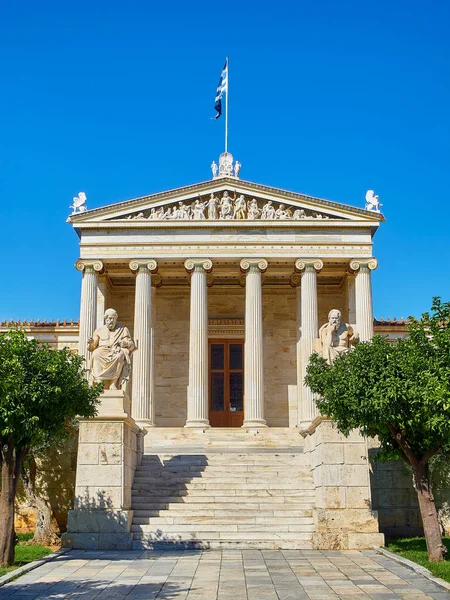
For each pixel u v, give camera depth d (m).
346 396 24.83
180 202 54.38
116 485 27.72
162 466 33.16
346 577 20.50
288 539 26.95
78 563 23.17
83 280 52.75
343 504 27.33
